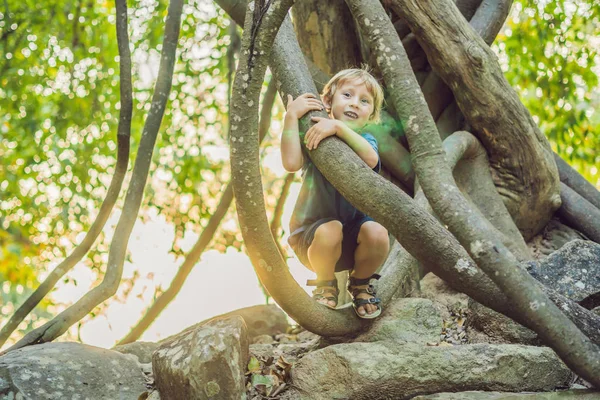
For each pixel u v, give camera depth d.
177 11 4.33
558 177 5.04
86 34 7.99
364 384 2.86
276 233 6.47
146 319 5.72
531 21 7.47
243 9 4.36
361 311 3.22
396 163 4.80
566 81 7.16
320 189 3.15
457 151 4.48
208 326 2.97
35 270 8.80
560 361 3.12
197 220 7.89
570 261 3.87
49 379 2.91
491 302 2.79
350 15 5.29
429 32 4.43
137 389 3.13
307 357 3.08
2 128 8.16
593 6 7.20
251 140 2.67
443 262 2.78
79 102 7.89
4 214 8.04
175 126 7.92
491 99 4.60
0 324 9.47
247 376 3.13
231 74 6.56
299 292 2.97
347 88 3.21
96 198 7.82
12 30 7.65
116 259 3.68
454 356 2.99
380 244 3.11
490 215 4.73
